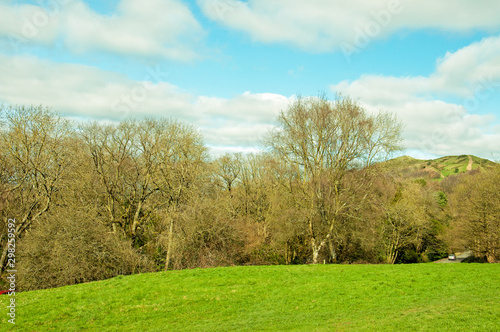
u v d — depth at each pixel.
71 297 19.45
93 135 41.50
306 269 25.97
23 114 36.41
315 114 36.56
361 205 37.06
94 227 32.84
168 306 18.16
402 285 20.06
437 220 65.62
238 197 57.41
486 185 47.88
